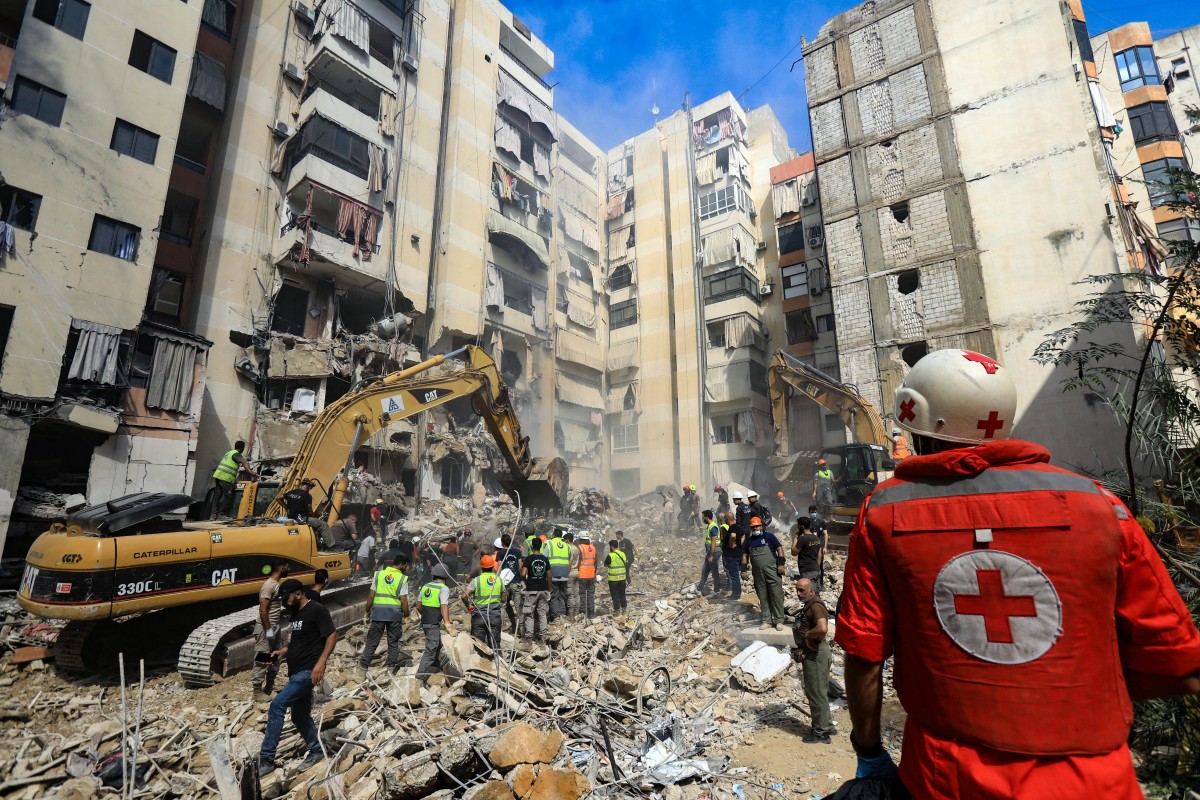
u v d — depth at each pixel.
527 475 15.34
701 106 38.72
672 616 10.50
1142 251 19.38
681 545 19.11
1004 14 22.27
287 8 24.06
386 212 24.55
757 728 5.90
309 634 5.24
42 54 15.90
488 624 8.10
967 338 20.89
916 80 23.81
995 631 1.27
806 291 32.94
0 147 14.82
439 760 4.21
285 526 9.36
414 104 27.20
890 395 22.08
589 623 10.28
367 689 6.49
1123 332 17.84
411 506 22.94
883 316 22.89
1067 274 19.50
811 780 4.70
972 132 22.23
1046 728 1.19
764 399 33.72
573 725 5.64
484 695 6.31
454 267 27.53
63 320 15.14
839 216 24.80
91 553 7.16
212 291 20.27
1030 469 1.39
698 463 33.47
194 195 20.92
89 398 15.20
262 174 22.23
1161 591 1.25
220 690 7.20
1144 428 4.71
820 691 5.54
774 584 8.79
